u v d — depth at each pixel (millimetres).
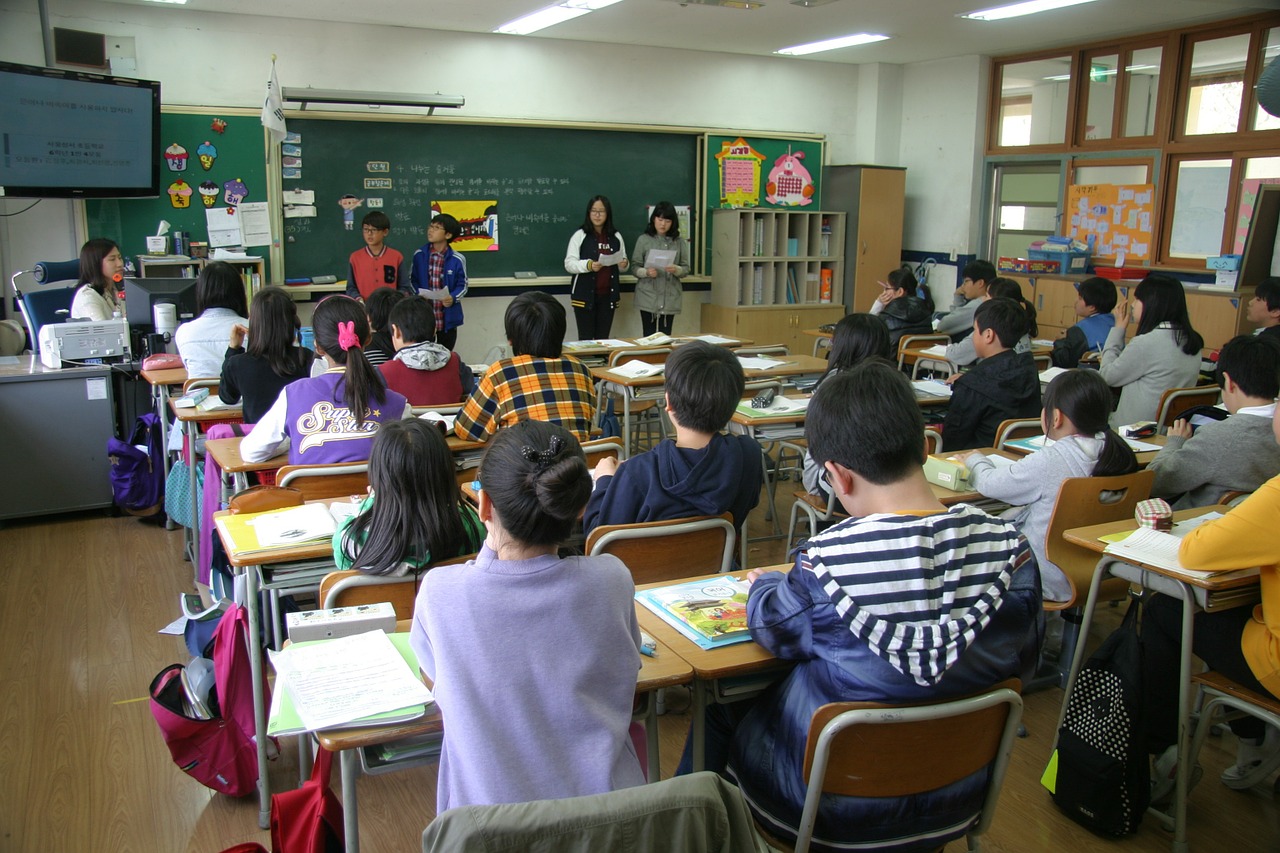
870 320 3406
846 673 1413
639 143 7977
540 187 7641
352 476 2680
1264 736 2479
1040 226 8117
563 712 1339
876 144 8914
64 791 2443
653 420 5969
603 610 1390
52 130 5363
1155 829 2336
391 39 6902
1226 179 6758
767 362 5031
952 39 7438
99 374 4484
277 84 6262
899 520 1402
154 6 6152
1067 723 2330
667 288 7859
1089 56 7570
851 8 6273
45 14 5742
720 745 1916
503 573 1358
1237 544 1959
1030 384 3695
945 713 1386
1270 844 2279
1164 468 2791
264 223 6688
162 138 6297
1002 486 2689
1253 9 6293
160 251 6141
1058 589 2637
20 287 5953
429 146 7168
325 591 1908
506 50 7309
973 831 1596
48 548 4176
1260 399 2736
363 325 2959
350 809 1520
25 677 3023
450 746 1324
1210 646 2174
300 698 1444
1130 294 6500
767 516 4715
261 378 3385
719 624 1745
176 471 3988
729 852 1058
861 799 1453
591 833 987
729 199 8422
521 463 1360
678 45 7789
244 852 1710
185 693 2391
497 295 7668
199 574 3553
